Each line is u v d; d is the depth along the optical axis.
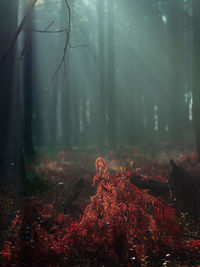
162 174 10.82
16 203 7.62
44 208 6.40
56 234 5.74
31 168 13.39
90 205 5.68
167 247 5.72
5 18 9.12
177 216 7.12
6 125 9.51
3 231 6.12
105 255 5.38
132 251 5.53
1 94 9.37
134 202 5.73
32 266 4.94
